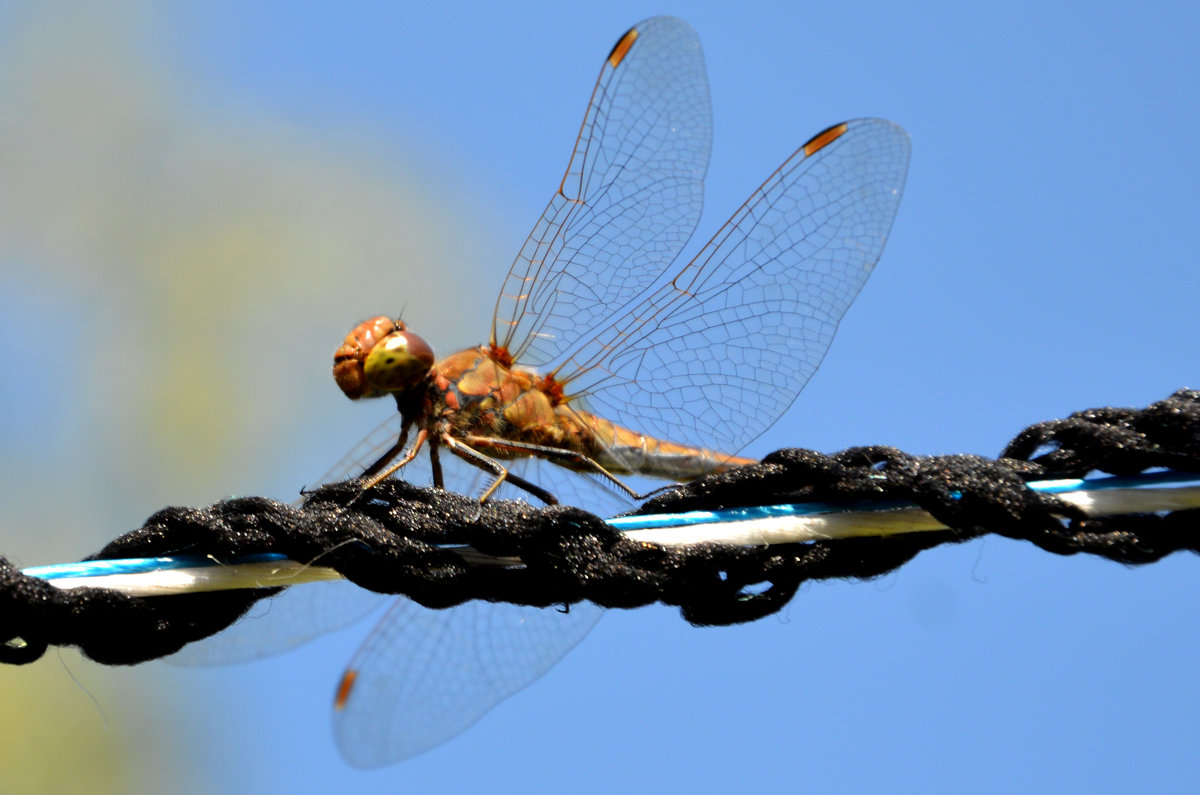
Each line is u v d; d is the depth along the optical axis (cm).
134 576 85
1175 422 85
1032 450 85
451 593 85
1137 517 85
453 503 85
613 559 85
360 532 85
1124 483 85
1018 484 85
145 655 85
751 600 85
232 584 85
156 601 85
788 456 85
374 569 85
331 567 85
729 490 85
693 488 85
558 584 85
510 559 85
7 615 85
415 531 85
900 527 85
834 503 85
